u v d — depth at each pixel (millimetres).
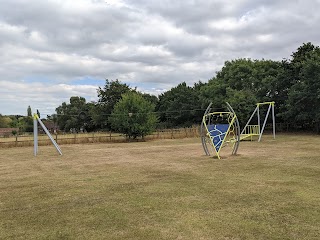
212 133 13680
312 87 25156
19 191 7840
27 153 18078
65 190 7754
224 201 6223
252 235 4426
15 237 4641
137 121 27438
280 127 31375
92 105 52125
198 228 4754
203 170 10125
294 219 5031
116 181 8703
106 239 4441
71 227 4996
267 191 6930
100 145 23125
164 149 18094
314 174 8805
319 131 28109
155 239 4387
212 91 39094
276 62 34875
